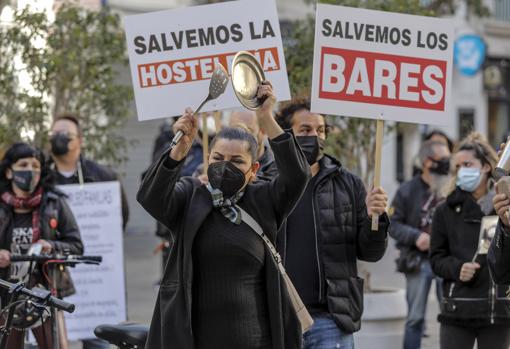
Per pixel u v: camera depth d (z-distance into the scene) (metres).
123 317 8.30
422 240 8.64
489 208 6.55
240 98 4.46
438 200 8.81
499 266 4.94
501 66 27.97
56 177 8.28
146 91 6.32
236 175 4.59
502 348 6.54
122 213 8.62
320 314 5.62
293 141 4.57
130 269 16.44
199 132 9.23
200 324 4.59
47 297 5.24
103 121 11.60
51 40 9.48
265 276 4.65
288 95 6.25
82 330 8.27
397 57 6.04
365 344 8.12
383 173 23.80
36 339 6.52
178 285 4.59
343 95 5.98
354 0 9.37
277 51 6.27
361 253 5.71
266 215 4.66
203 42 6.30
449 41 6.09
